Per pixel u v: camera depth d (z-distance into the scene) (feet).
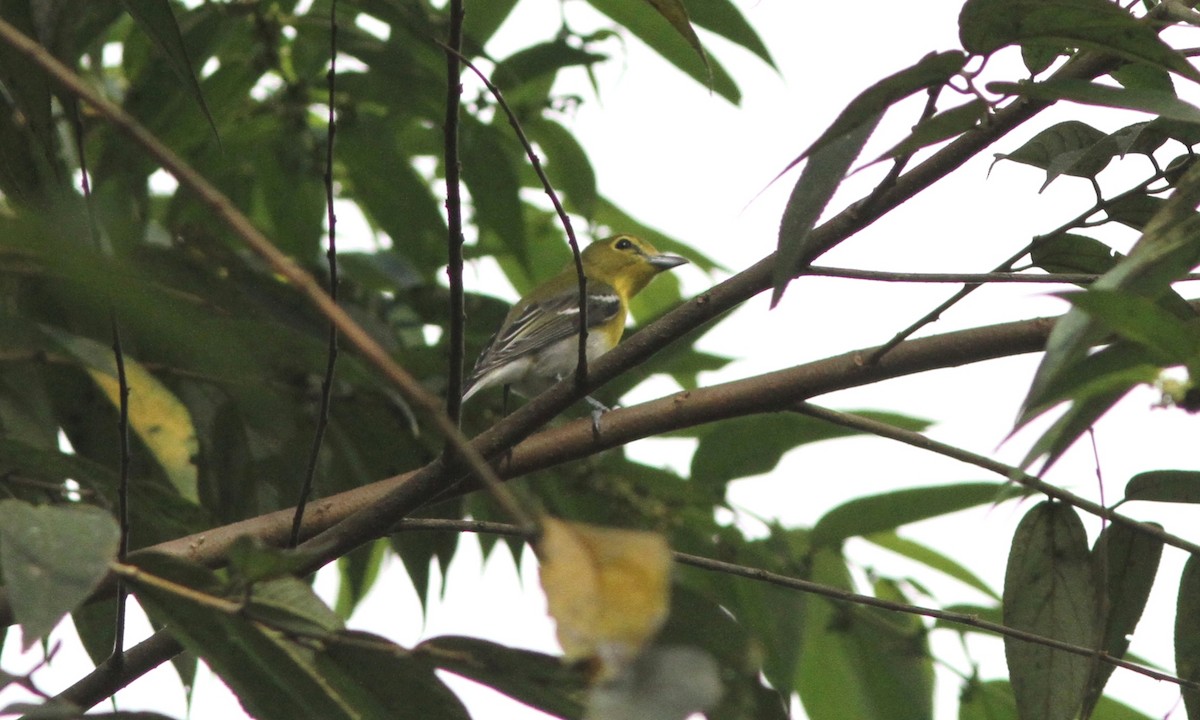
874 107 17.72
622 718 11.46
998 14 16.67
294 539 22.57
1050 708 22.93
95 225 16.76
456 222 20.13
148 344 29.48
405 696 17.34
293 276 12.00
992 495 31.09
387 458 33.55
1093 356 15.17
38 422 30.25
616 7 33.53
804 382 23.40
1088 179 22.08
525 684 16.72
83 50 31.42
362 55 34.27
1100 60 21.66
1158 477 22.12
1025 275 21.16
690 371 34.78
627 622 11.84
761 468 33.30
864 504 32.01
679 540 33.78
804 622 32.65
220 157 36.11
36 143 24.36
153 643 21.65
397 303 36.45
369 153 36.19
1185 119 16.66
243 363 29.76
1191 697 22.79
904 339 22.36
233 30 34.40
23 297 27.27
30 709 15.07
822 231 21.49
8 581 14.05
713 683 11.67
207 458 32.22
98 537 14.75
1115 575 23.27
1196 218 15.64
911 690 34.91
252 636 16.57
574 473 33.22
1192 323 14.24
